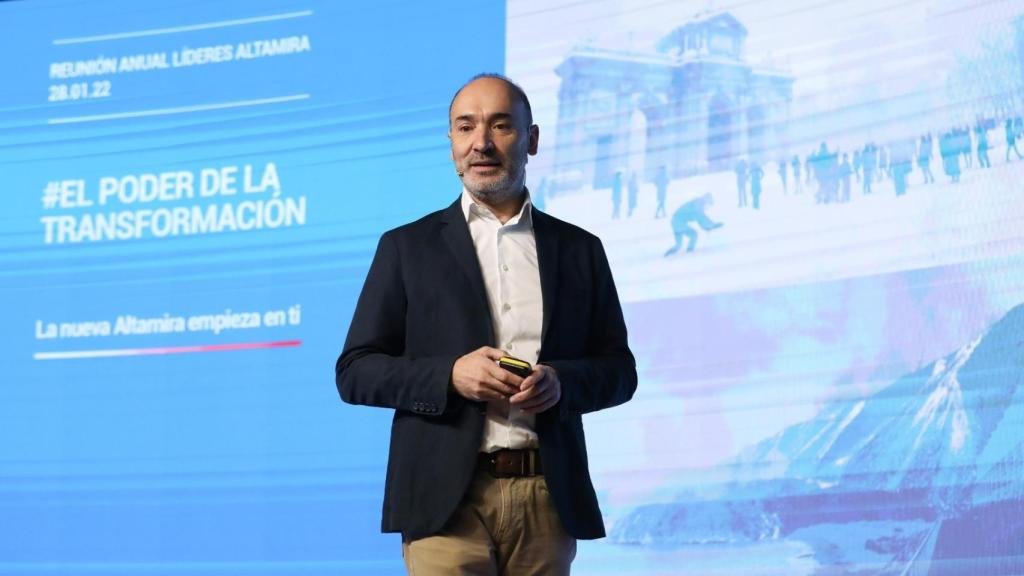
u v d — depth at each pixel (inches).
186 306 147.3
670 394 128.4
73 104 157.8
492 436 72.4
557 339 76.0
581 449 75.9
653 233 132.6
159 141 153.3
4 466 148.8
